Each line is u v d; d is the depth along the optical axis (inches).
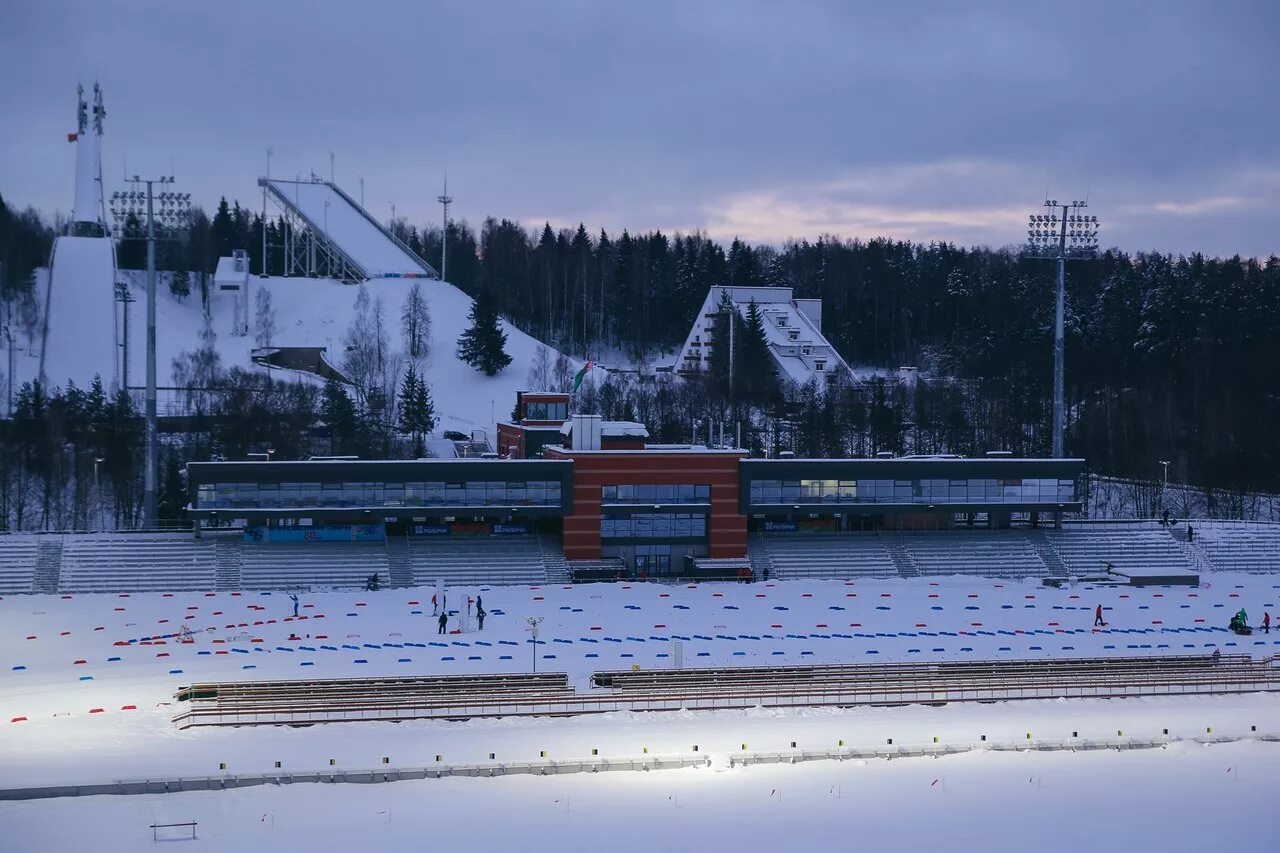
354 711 3622.0
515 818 2940.5
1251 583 5807.1
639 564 5841.5
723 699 3806.6
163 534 5674.2
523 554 5708.7
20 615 4788.4
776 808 3029.0
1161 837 2930.6
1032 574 5925.2
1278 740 3590.1
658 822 2933.1
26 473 7145.7
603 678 3922.2
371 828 2871.6
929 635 4653.1
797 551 5925.2
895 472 5999.0
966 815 3024.1
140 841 2775.6
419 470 5644.7
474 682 3843.5
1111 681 4015.8
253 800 3014.3
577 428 5935.0
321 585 5378.9
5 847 2723.9
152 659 4163.4
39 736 3366.1
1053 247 7003.0
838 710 3786.9
